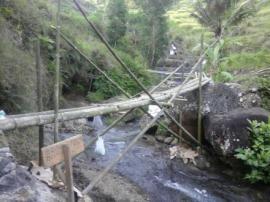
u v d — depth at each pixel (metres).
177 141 7.10
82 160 5.92
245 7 13.68
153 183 5.57
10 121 3.44
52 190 3.52
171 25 21.58
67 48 9.67
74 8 15.26
